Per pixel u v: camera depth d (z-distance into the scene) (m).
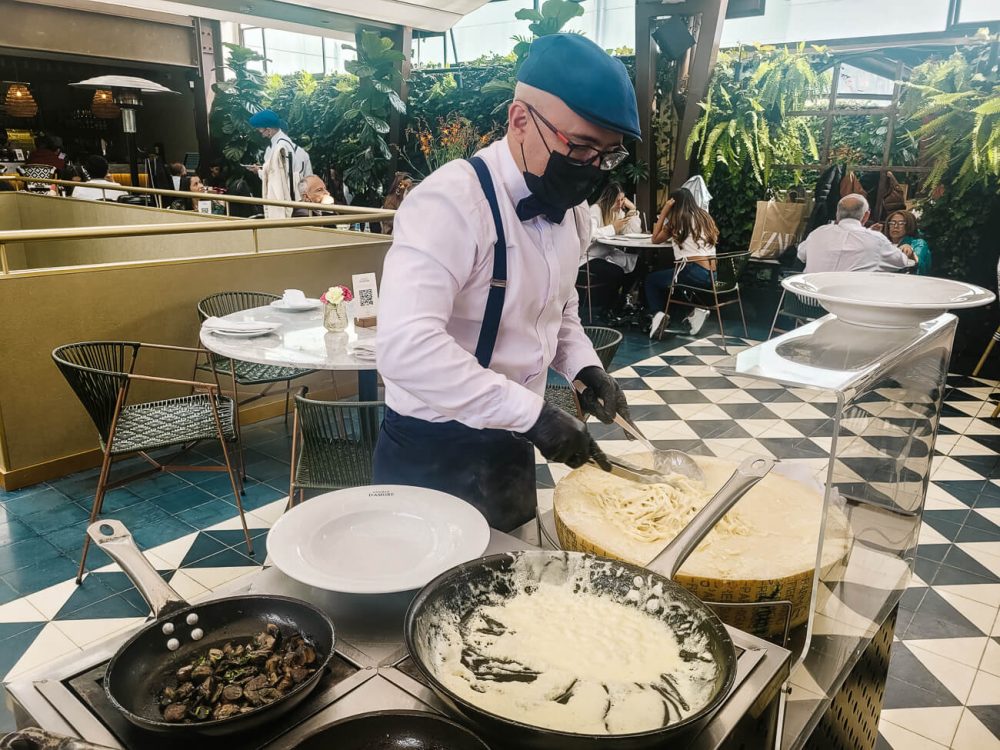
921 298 1.43
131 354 3.80
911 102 5.90
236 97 10.94
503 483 1.42
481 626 0.86
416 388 1.15
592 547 1.04
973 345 5.60
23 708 0.73
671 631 0.84
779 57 6.41
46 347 3.44
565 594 0.91
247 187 10.58
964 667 2.31
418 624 0.79
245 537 2.99
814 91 6.55
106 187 6.70
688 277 5.93
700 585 0.96
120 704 0.69
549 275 1.32
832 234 5.18
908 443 1.38
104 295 3.64
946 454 4.00
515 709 0.72
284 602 0.86
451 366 1.12
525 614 0.88
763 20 7.93
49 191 8.73
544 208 1.24
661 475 1.14
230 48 10.77
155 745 0.69
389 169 9.57
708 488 1.17
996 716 2.11
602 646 0.82
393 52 8.84
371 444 2.44
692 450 1.21
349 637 0.87
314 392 4.68
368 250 4.89
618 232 6.64
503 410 1.10
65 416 3.53
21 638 2.41
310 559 0.99
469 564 0.90
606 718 0.71
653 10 6.66
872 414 1.15
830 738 1.21
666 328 6.12
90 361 3.23
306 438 2.48
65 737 0.61
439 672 0.77
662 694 0.75
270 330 3.31
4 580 2.72
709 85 6.69
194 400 3.21
